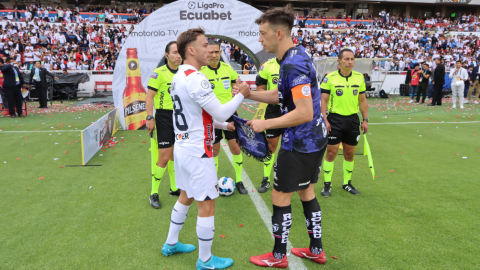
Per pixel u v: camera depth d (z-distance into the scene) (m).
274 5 30.69
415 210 3.25
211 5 7.70
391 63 18.11
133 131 7.38
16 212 3.17
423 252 2.47
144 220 3.03
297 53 2.00
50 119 8.86
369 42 23.03
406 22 28.45
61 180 4.10
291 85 1.96
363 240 2.67
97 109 10.96
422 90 12.82
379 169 4.64
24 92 12.56
